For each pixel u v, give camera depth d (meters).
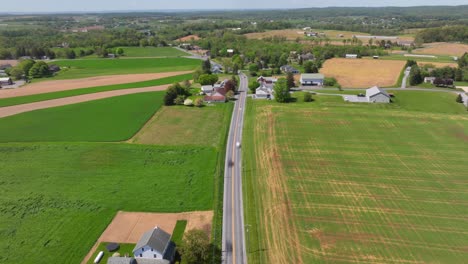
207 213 57.12
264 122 99.31
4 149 81.00
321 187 64.06
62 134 91.12
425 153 77.25
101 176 69.25
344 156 76.44
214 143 86.00
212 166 73.50
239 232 52.38
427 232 51.28
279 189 63.69
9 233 52.25
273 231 52.22
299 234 51.38
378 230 51.91
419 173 68.56
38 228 53.47
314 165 72.62
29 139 87.38
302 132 90.81
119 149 81.69
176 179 68.19
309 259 46.22
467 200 59.25
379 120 98.38
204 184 66.12
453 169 69.88
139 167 73.25
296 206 58.38
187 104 116.94
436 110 108.88
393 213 56.00
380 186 64.06
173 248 47.78
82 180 67.69
